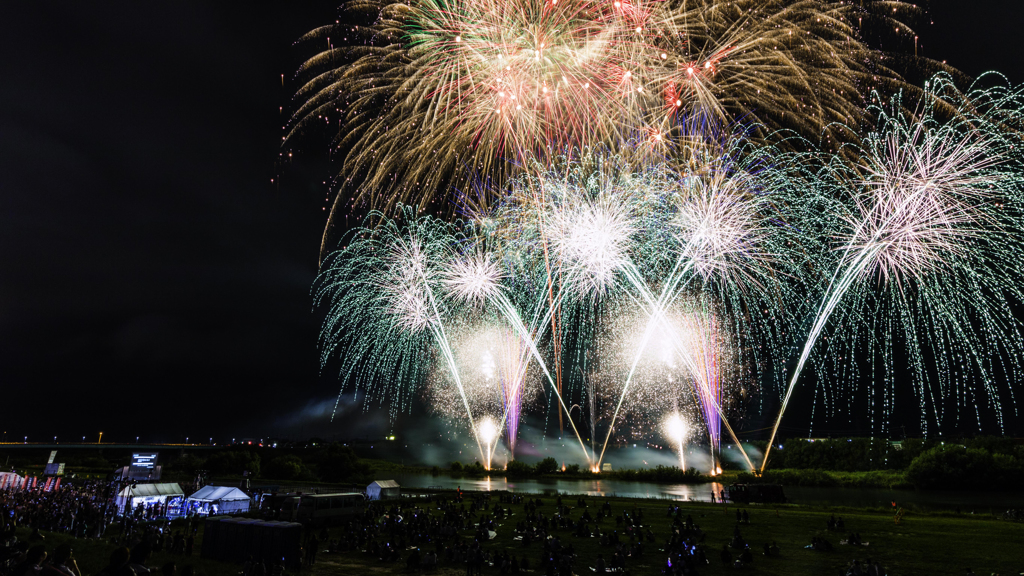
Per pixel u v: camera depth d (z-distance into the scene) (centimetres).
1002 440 10556
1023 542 4131
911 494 8794
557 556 3269
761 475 10369
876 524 5075
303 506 5088
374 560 3694
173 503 5569
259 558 3378
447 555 3650
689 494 8319
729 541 4234
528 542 4128
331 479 10394
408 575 3309
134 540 3616
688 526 4372
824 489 9531
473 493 7481
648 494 8312
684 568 3059
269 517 5141
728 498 7362
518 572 3322
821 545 3859
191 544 3722
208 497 5572
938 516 5888
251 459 11738
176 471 11931
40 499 5775
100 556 3139
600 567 3266
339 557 3784
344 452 10575
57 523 4612
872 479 9888
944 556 3662
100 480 9412
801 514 5812
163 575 1364
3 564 1518
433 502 6738
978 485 8938
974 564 3444
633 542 4053
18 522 4638
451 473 12125
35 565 1160
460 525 4825
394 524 4525
